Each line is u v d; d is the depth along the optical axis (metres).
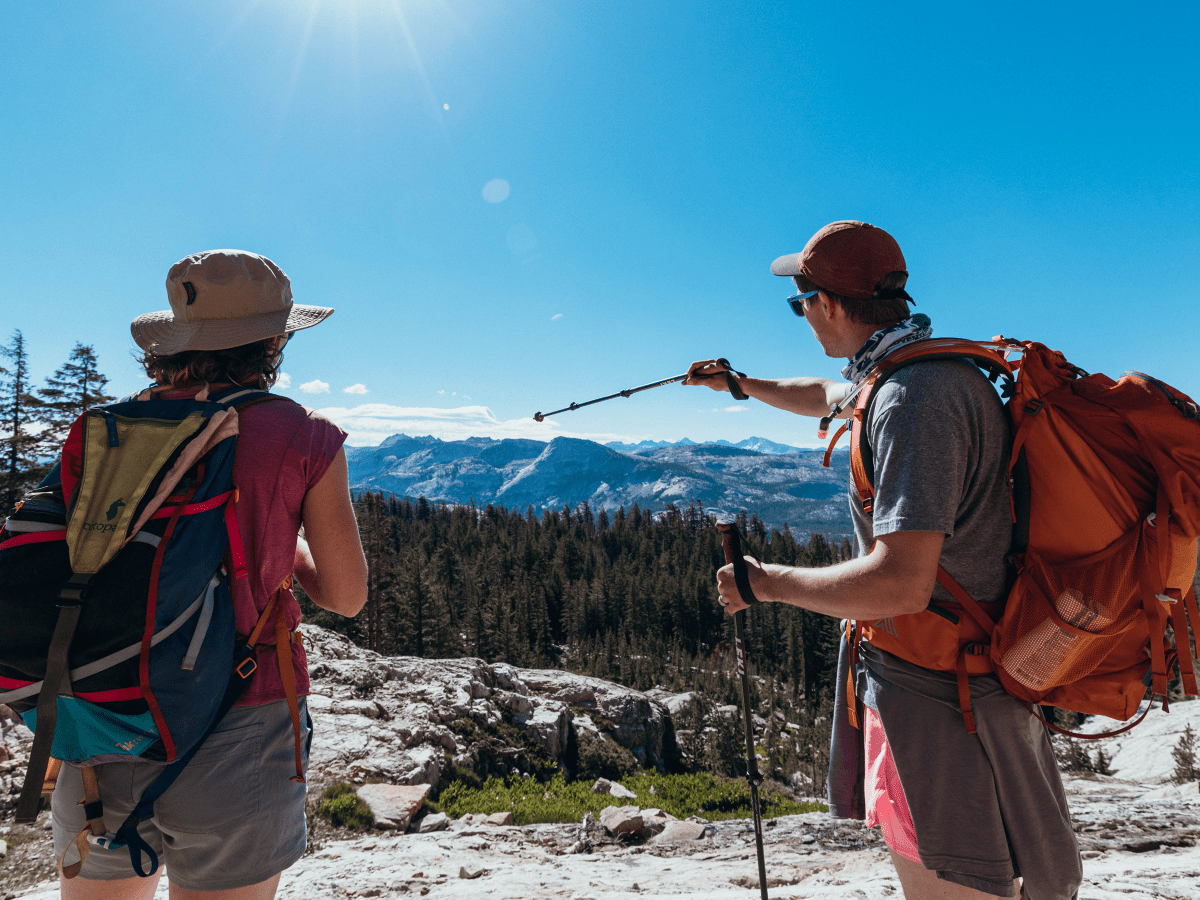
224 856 1.42
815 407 2.58
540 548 140.38
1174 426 1.42
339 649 15.73
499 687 18.14
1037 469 1.51
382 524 67.25
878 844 5.58
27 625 1.30
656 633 102.31
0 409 38.34
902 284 1.78
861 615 1.52
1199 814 6.27
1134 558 1.44
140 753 1.30
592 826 6.77
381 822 7.52
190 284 1.58
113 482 1.35
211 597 1.38
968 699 1.56
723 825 6.52
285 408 1.57
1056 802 1.61
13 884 5.71
